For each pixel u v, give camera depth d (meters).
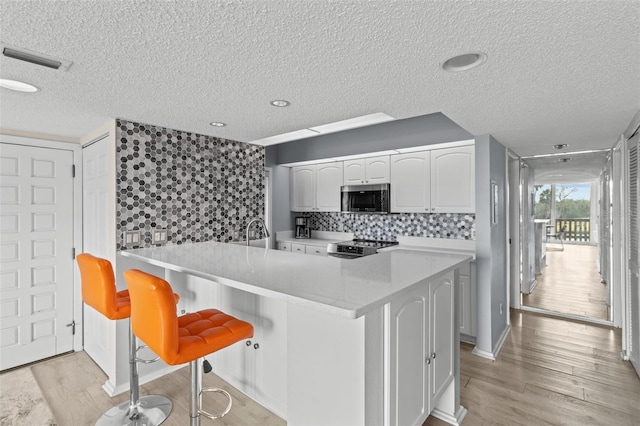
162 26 1.18
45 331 3.03
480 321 3.10
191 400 1.77
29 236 2.94
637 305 2.65
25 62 1.49
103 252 2.75
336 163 4.48
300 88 1.82
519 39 1.26
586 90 1.83
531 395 2.42
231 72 1.60
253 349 2.31
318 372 1.62
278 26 1.18
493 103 2.06
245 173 3.49
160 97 1.98
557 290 5.06
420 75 1.63
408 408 1.68
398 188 3.90
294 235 5.21
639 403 2.32
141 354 2.61
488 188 3.04
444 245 3.88
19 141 2.86
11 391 2.52
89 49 1.36
